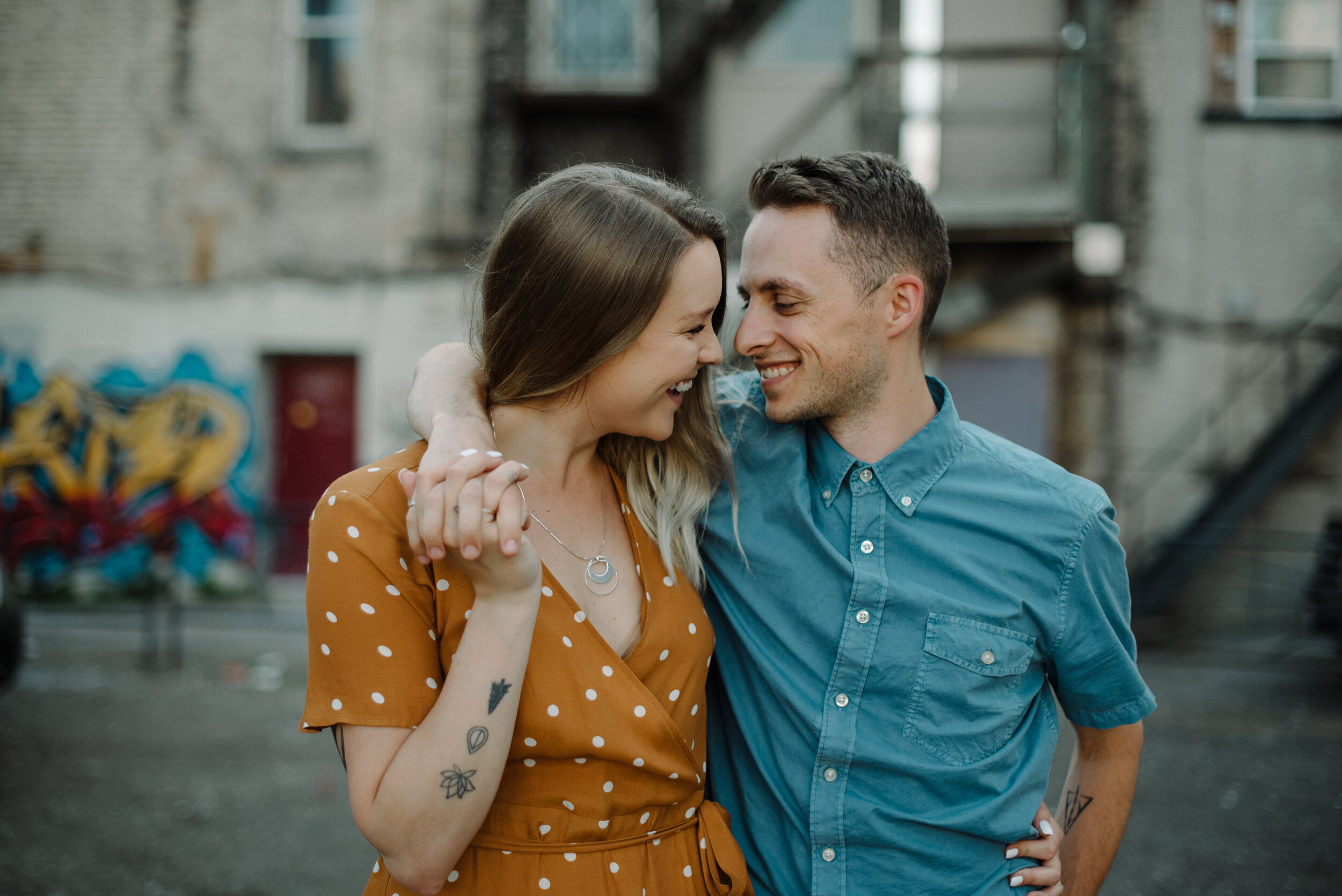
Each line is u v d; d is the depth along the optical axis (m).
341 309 8.56
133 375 8.67
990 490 1.46
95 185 8.64
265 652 6.99
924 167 8.35
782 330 1.44
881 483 1.47
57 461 8.69
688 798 1.38
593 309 1.25
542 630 1.25
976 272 8.09
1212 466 7.95
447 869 1.13
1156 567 7.67
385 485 1.22
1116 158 8.06
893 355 1.48
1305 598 7.27
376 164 8.52
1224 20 8.02
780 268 1.42
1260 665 6.86
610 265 1.24
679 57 8.39
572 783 1.26
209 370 8.63
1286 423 7.66
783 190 1.45
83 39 8.62
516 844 1.25
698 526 1.54
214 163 8.61
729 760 1.55
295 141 8.64
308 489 8.84
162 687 6.07
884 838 1.40
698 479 1.47
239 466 8.62
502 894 1.25
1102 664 1.49
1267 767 4.80
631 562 1.41
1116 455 8.04
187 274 8.63
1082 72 8.03
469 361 1.46
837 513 1.49
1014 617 1.44
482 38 8.43
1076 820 1.59
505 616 1.11
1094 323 8.07
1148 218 8.04
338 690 1.16
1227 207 8.00
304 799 4.32
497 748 1.11
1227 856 3.83
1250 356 7.96
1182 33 8.02
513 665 1.11
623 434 1.47
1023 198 7.75
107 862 3.67
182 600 8.59
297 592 8.64
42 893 3.42
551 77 8.57
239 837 3.92
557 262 1.25
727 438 1.58
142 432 8.66
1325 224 7.95
